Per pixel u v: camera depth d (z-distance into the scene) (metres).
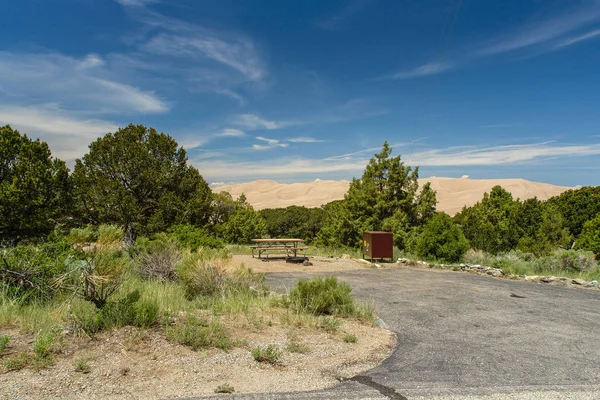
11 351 4.53
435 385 4.64
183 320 6.18
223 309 7.09
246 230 28.69
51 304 6.32
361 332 6.77
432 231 18.08
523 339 6.73
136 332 5.38
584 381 4.88
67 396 3.77
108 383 4.10
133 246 11.39
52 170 19.83
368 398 4.18
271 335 6.08
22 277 6.61
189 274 8.44
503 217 24.81
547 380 4.89
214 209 31.25
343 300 8.00
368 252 17.92
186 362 4.79
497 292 11.01
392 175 22.75
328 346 5.89
